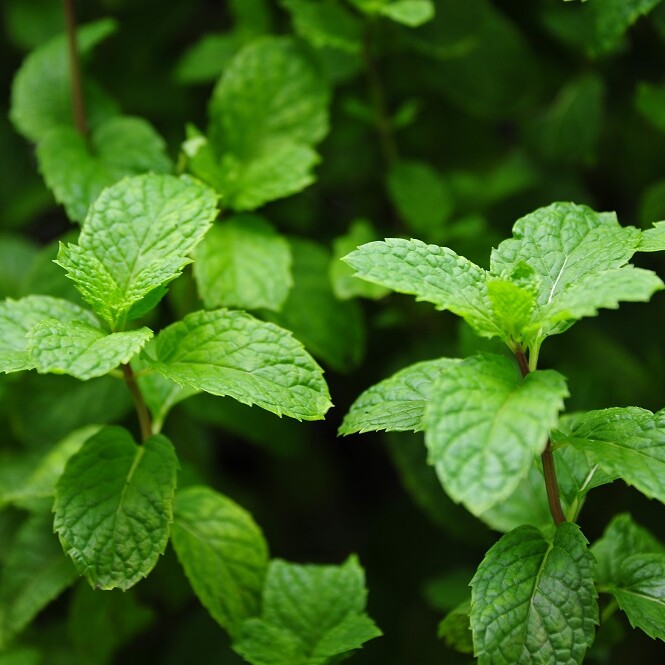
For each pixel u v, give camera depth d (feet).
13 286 2.25
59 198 2.02
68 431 2.12
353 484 2.68
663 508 2.20
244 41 2.30
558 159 2.34
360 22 2.19
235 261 1.98
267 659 1.81
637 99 2.21
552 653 1.66
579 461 1.79
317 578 1.86
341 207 2.50
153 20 2.52
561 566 1.68
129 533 1.75
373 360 2.34
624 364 2.25
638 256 2.35
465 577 2.13
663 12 2.22
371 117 2.25
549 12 2.30
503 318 1.67
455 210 2.31
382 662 2.26
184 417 2.24
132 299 1.73
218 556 1.86
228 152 2.09
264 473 2.60
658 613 1.72
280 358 1.74
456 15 2.23
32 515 2.03
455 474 1.57
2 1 2.58
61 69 2.18
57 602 2.25
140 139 2.07
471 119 2.41
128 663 2.29
